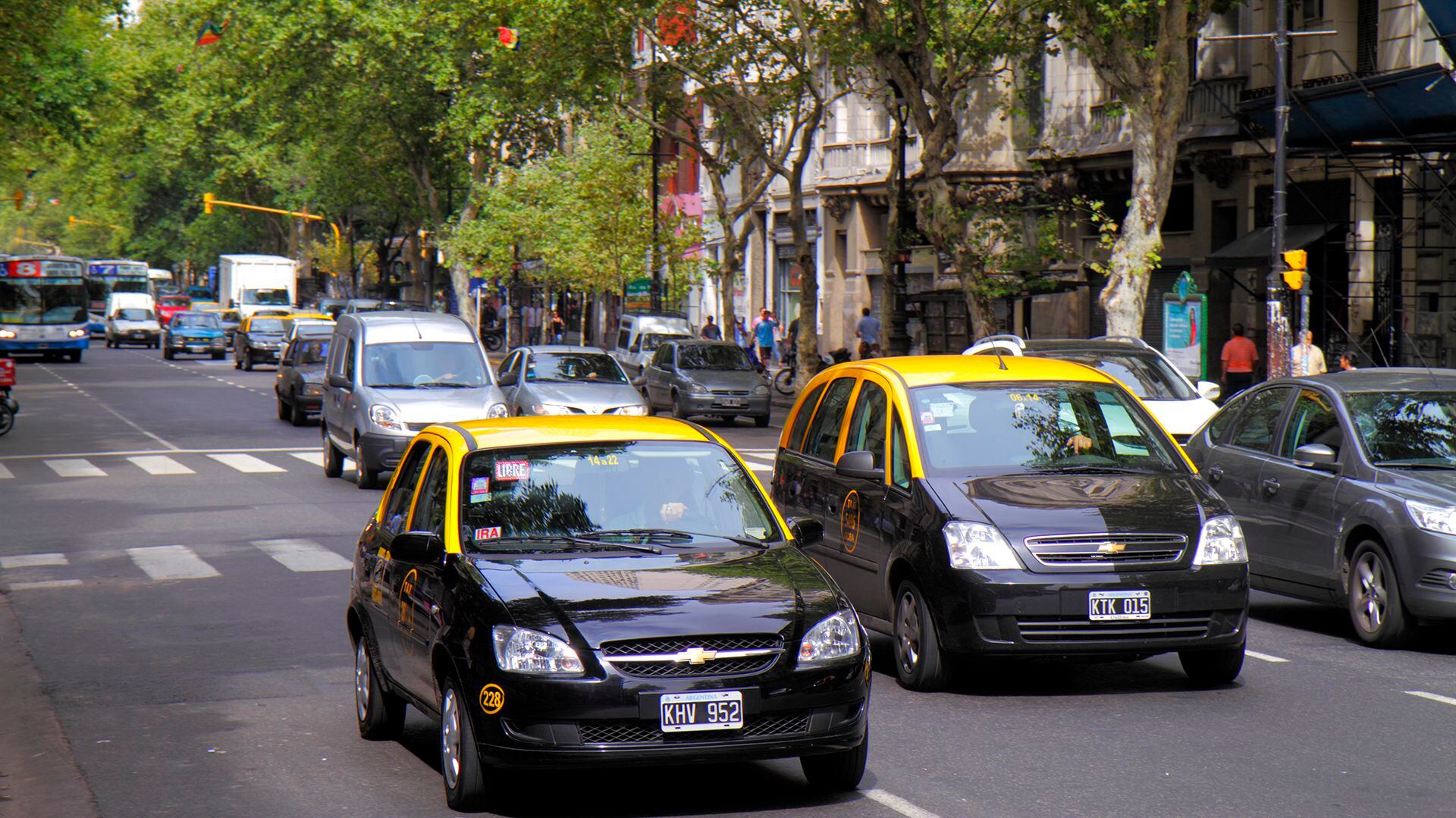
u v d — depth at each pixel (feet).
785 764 45.16
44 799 42.73
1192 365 152.97
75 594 78.28
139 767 46.01
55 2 212.84
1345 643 63.67
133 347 467.93
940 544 52.65
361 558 50.55
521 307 411.95
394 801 41.86
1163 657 61.26
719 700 37.88
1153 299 199.31
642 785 42.93
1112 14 136.56
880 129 271.90
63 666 61.21
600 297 322.96
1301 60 168.04
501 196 318.86
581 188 279.90
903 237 200.75
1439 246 150.20
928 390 59.31
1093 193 209.97
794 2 189.67
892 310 201.16
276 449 160.86
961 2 175.42
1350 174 162.91
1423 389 67.05
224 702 54.65
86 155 258.16
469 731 39.11
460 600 40.22
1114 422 59.26
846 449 61.52
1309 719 49.75
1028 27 172.86
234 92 441.27
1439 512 59.82
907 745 46.73
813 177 292.81
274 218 574.56
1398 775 42.86
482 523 43.88
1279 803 40.14
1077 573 51.37
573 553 42.60
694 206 350.64
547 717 37.63
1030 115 217.56
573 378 156.66
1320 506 65.16
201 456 152.56
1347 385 67.72
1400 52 154.30
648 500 45.34
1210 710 51.19
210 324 392.88
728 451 47.62
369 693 48.37
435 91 354.74
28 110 233.76
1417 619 60.90
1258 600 75.97
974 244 180.14
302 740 49.21
